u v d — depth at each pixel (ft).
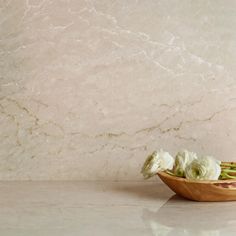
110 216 3.15
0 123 4.22
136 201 3.58
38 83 4.21
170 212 3.26
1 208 3.36
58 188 4.01
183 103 4.29
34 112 4.23
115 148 4.30
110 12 4.19
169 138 4.31
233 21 4.27
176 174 3.62
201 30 4.26
